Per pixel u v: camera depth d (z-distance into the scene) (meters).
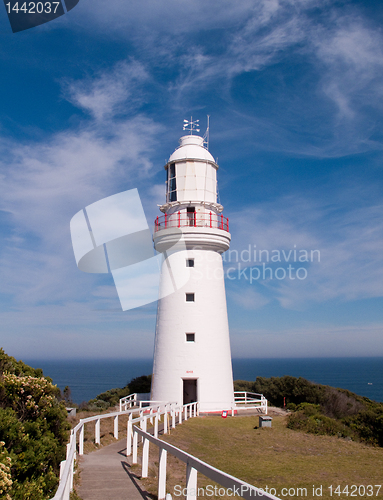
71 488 9.86
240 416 26.88
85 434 19.00
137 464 13.38
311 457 17.30
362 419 22.22
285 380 41.91
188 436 20.22
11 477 9.01
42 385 13.26
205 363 27.61
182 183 30.27
